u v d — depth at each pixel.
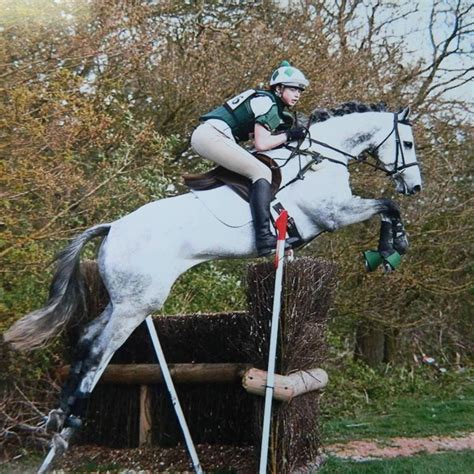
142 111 12.02
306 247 12.40
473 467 6.57
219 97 11.72
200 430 7.65
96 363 5.99
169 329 7.84
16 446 7.25
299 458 6.42
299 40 12.09
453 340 16.91
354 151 6.70
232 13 12.80
